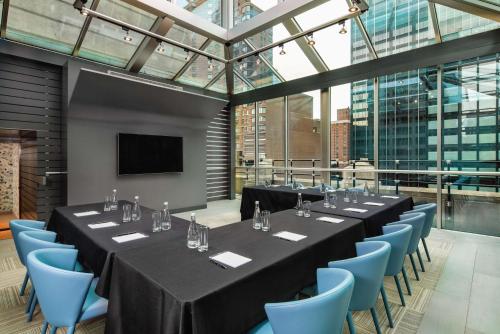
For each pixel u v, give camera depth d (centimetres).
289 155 702
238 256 167
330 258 209
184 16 490
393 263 214
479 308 241
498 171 444
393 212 342
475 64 455
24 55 457
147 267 150
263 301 149
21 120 465
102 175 519
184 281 133
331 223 250
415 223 259
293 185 523
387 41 498
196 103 600
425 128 502
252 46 595
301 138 670
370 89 555
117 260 165
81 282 151
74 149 486
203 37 568
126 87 479
